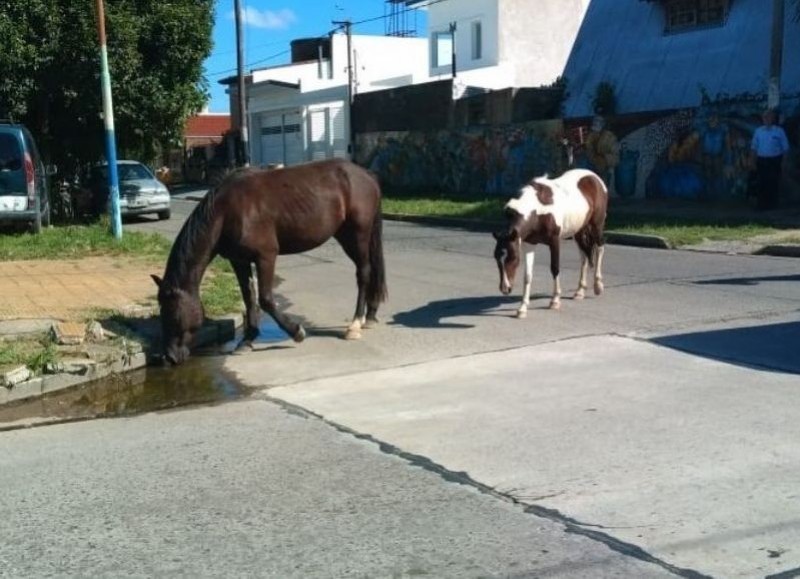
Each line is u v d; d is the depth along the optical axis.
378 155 35.41
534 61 36.81
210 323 9.68
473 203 25.38
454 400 6.91
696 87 26.91
